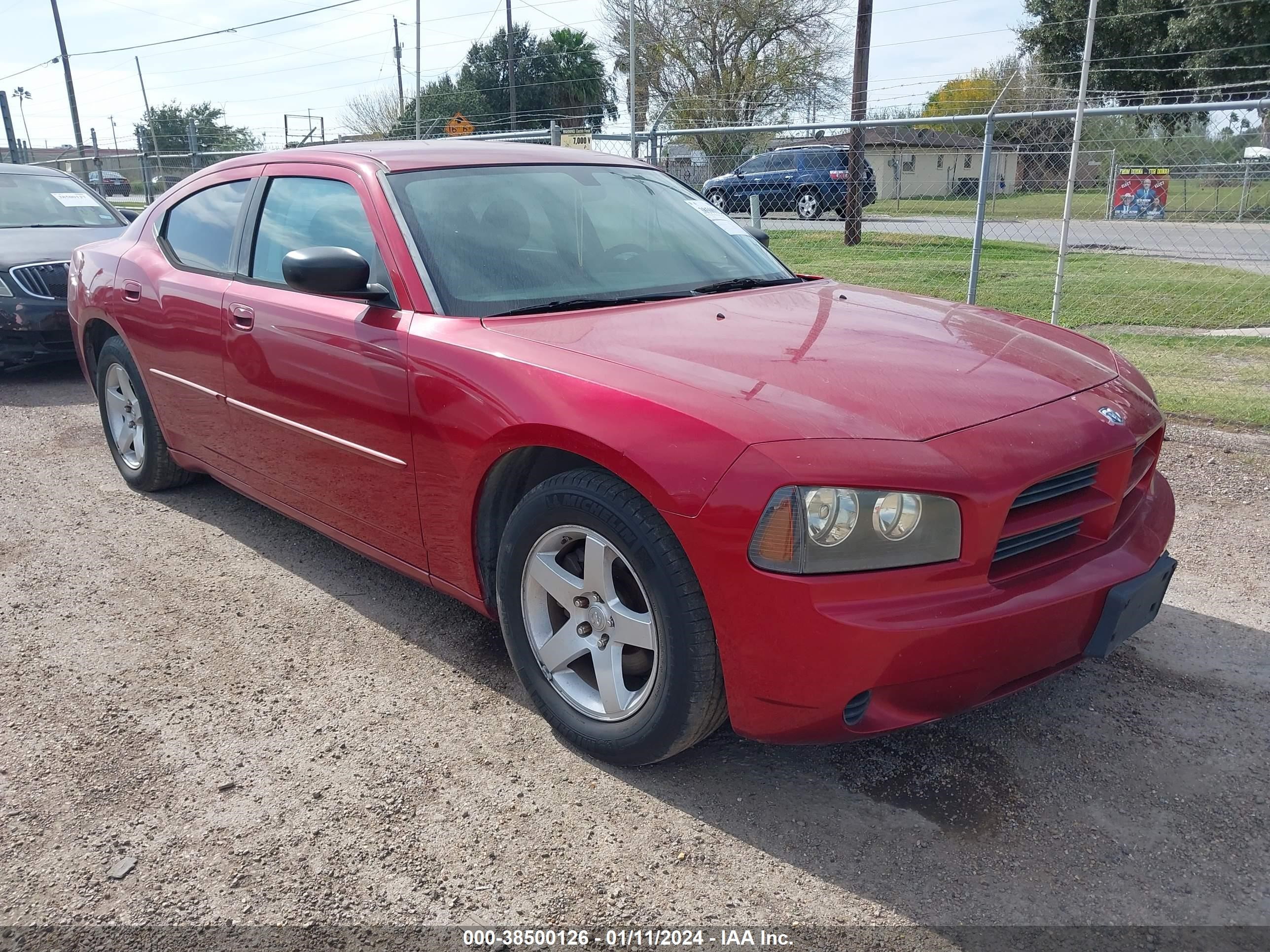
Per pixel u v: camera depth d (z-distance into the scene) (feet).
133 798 8.23
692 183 47.37
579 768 8.57
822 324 9.52
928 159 49.83
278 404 11.30
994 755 8.67
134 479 15.80
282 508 12.25
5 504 15.57
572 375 8.16
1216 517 14.24
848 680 6.88
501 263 10.12
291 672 10.27
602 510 7.81
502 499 9.20
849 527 6.81
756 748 8.84
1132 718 9.24
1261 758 8.59
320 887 7.18
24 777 8.52
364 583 12.46
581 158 12.46
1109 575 7.76
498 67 176.96
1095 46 108.78
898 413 7.45
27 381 24.82
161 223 14.58
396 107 148.15
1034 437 7.54
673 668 7.59
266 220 12.10
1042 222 36.52
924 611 6.91
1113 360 9.87
